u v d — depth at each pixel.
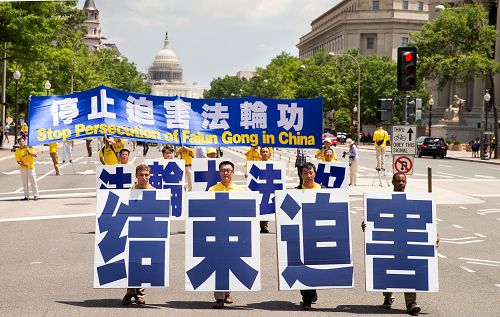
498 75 93.12
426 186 31.64
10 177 34.59
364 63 103.19
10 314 9.80
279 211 10.49
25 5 52.81
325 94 104.00
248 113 20.84
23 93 84.56
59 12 106.88
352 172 30.94
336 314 10.08
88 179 33.44
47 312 9.93
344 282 10.42
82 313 9.89
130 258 10.51
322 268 10.42
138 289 10.61
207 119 21.09
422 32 65.62
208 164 16.95
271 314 10.01
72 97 21.05
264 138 20.88
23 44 53.62
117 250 10.52
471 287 12.16
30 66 60.28
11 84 82.12
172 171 17.83
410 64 21.88
